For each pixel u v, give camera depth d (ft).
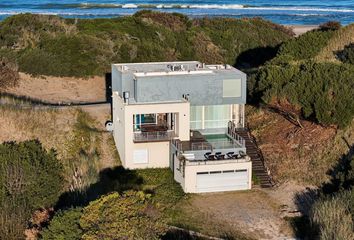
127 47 209.46
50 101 155.33
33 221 101.35
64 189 112.78
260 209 106.73
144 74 124.36
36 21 229.86
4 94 155.74
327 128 124.57
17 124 130.11
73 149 126.82
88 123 138.00
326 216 92.79
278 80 135.44
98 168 122.72
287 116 133.90
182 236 96.63
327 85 122.11
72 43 200.44
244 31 252.83
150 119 127.85
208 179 112.57
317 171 116.57
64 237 85.56
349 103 119.44
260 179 118.01
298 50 183.93
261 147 127.65
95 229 83.10
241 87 127.44
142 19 241.96
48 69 180.55
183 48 230.27
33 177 105.29
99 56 197.36
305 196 110.83
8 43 216.54
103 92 169.58
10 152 109.09
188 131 122.21
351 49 159.63
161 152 122.93
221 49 239.09
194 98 125.08
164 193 112.06
